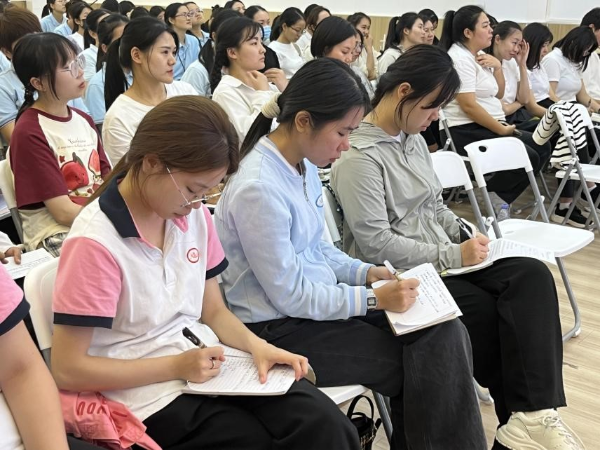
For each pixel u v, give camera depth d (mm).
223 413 1212
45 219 2062
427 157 2057
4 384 994
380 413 1690
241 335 1354
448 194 4199
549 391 1678
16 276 1668
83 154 2152
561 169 3498
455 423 1484
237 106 2955
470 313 1803
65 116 2127
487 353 1827
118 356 1185
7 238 1943
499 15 6746
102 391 1164
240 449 1207
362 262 1740
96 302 1105
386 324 1608
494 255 1826
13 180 2061
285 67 5043
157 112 1131
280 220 1419
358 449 1238
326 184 2320
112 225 1144
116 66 2930
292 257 1448
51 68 2002
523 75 4438
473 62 3891
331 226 1896
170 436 1184
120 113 2566
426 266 1707
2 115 3000
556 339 1719
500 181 3760
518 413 1709
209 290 1396
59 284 1117
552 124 3480
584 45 4715
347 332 1496
